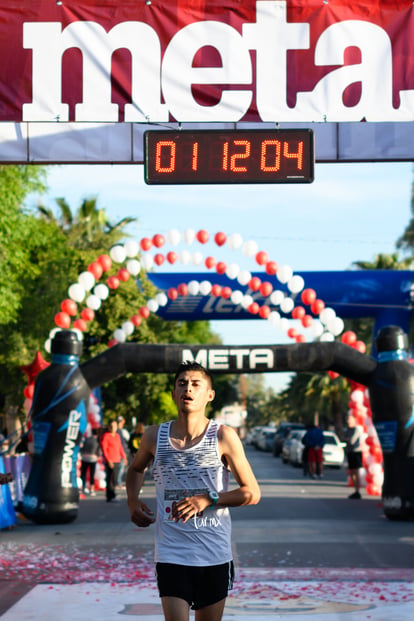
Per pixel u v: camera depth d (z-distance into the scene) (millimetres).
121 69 11766
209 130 11445
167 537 5047
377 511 18062
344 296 26547
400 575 10078
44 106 11758
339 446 39031
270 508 18656
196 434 5105
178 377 5133
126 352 16938
